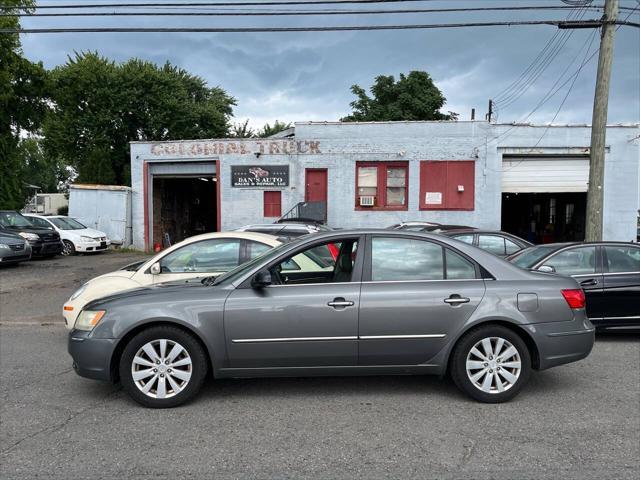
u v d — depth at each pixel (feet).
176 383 14.76
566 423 13.57
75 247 62.28
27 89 86.12
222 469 11.07
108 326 14.53
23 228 58.03
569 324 15.05
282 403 15.20
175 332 14.60
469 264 15.39
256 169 64.64
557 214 76.43
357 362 14.78
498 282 15.14
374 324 14.61
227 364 14.66
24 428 13.39
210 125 123.34
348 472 10.92
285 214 62.39
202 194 94.58
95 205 69.77
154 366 14.70
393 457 11.60
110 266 51.72
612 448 12.04
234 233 22.49
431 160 62.08
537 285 15.14
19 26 80.89
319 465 11.24
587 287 22.84
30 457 11.67
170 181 77.51
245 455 11.75
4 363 19.94
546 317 14.89
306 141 63.67
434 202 62.18
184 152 66.64
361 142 62.85
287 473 10.89
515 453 11.78
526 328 14.76
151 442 12.48
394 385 16.87
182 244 22.02
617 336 24.62
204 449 12.07
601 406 14.85
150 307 14.58
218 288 14.99
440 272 15.26
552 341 14.90
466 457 11.59
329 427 13.37
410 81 109.19
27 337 24.80
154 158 67.56
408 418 13.96
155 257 21.76
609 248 23.77
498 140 61.26
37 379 17.79
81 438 12.73
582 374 18.11
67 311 20.97
